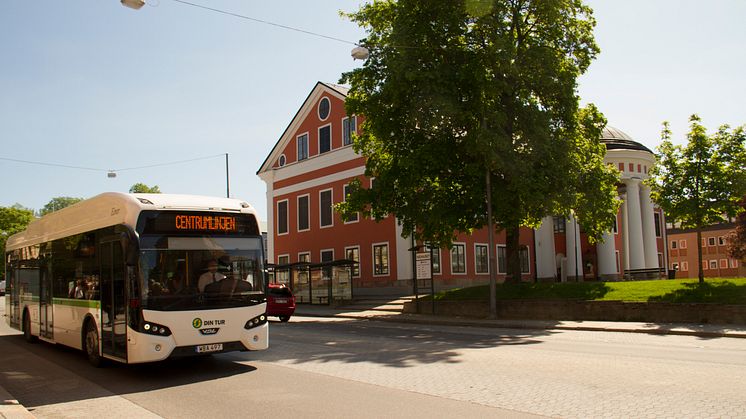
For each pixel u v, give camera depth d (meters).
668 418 6.67
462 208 25.64
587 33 26.19
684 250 94.31
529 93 25.06
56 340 14.76
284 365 11.81
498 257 45.88
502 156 23.11
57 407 8.67
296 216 46.62
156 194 11.47
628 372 9.77
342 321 26.59
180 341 10.51
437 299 27.64
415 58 23.69
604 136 50.75
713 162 22.48
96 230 12.34
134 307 10.41
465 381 9.26
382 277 39.44
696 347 13.85
